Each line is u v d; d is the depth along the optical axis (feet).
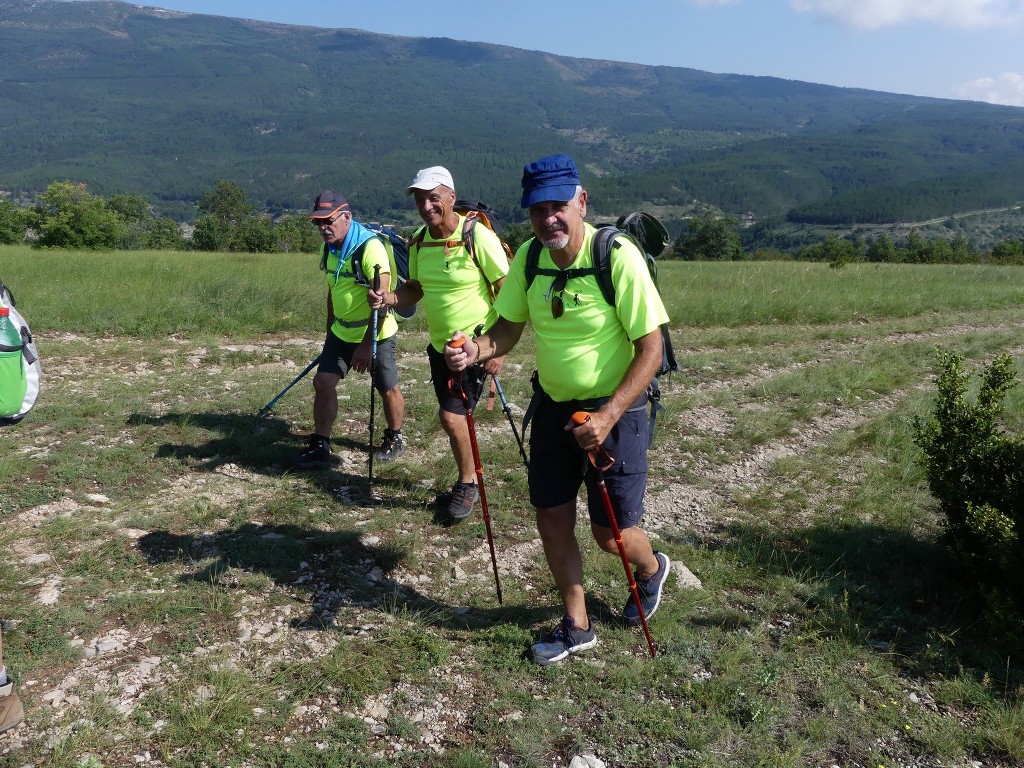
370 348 15.78
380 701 9.90
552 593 12.80
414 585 12.72
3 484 14.97
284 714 9.45
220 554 12.96
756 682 10.64
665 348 10.99
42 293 36.01
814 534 15.38
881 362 30.83
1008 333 39.01
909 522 15.99
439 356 14.76
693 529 15.66
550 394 10.52
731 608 12.60
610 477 10.69
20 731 8.87
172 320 32.24
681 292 49.32
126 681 9.78
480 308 14.38
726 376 28.14
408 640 11.04
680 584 13.10
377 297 15.40
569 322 10.09
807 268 86.79
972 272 78.07
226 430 18.86
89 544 13.04
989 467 13.43
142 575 12.15
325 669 10.25
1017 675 11.16
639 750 9.43
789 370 29.60
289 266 63.36
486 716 9.77
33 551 12.73
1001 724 10.08
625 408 9.74
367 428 20.13
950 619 12.47
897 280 63.26
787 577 13.56
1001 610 11.80
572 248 10.01
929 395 25.38
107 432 18.26
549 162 9.53
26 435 17.72
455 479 17.03
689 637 11.57
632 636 11.57
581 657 11.02
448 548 14.03
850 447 20.59
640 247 10.47
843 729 9.95
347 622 11.43
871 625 12.28
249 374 24.81
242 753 8.84
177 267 55.47
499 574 13.32
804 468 19.10
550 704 10.03
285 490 15.87
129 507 14.52
